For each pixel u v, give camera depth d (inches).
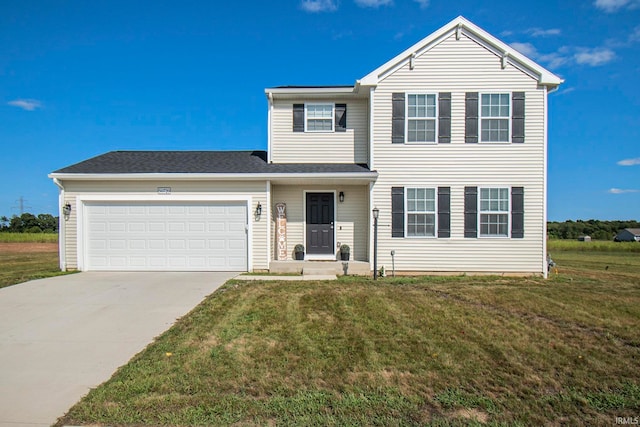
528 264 452.8
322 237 488.7
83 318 253.9
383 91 458.6
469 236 454.0
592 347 205.0
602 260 813.9
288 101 501.0
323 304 290.5
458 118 455.2
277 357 186.2
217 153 565.9
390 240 456.1
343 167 474.3
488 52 454.9
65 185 447.8
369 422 132.2
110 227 451.5
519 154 454.0
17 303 293.3
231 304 288.2
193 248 454.0
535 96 453.1
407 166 457.1
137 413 135.8
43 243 1188.5
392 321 248.2
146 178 443.5
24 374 168.1
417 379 164.2
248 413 136.6
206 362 179.6
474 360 185.0
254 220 453.4
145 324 241.0
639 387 159.9
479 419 134.9
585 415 139.0
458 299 314.0
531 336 221.6
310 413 137.3
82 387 155.7
